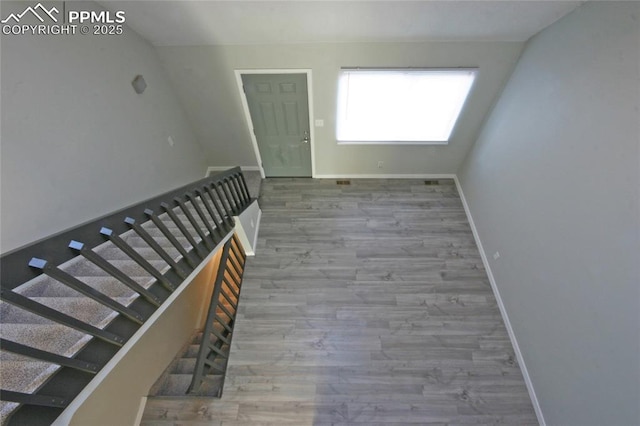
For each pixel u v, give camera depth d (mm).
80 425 2158
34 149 1831
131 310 1607
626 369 1895
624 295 1909
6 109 1677
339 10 2643
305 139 4258
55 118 1979
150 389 2953
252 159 4672
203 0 2504
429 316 3332
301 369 2973
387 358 3043
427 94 3672
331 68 3352
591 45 2195
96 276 1874
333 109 3809
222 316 3406
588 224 2199
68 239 1212
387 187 4707
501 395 2832
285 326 3258
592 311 2154
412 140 4168
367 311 3371
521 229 3043
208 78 3479
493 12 2615
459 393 2840
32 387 1198
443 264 3779
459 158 4441
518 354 3027
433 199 4516
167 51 3193
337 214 4332
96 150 2344
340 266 3756
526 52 3004
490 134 3684
